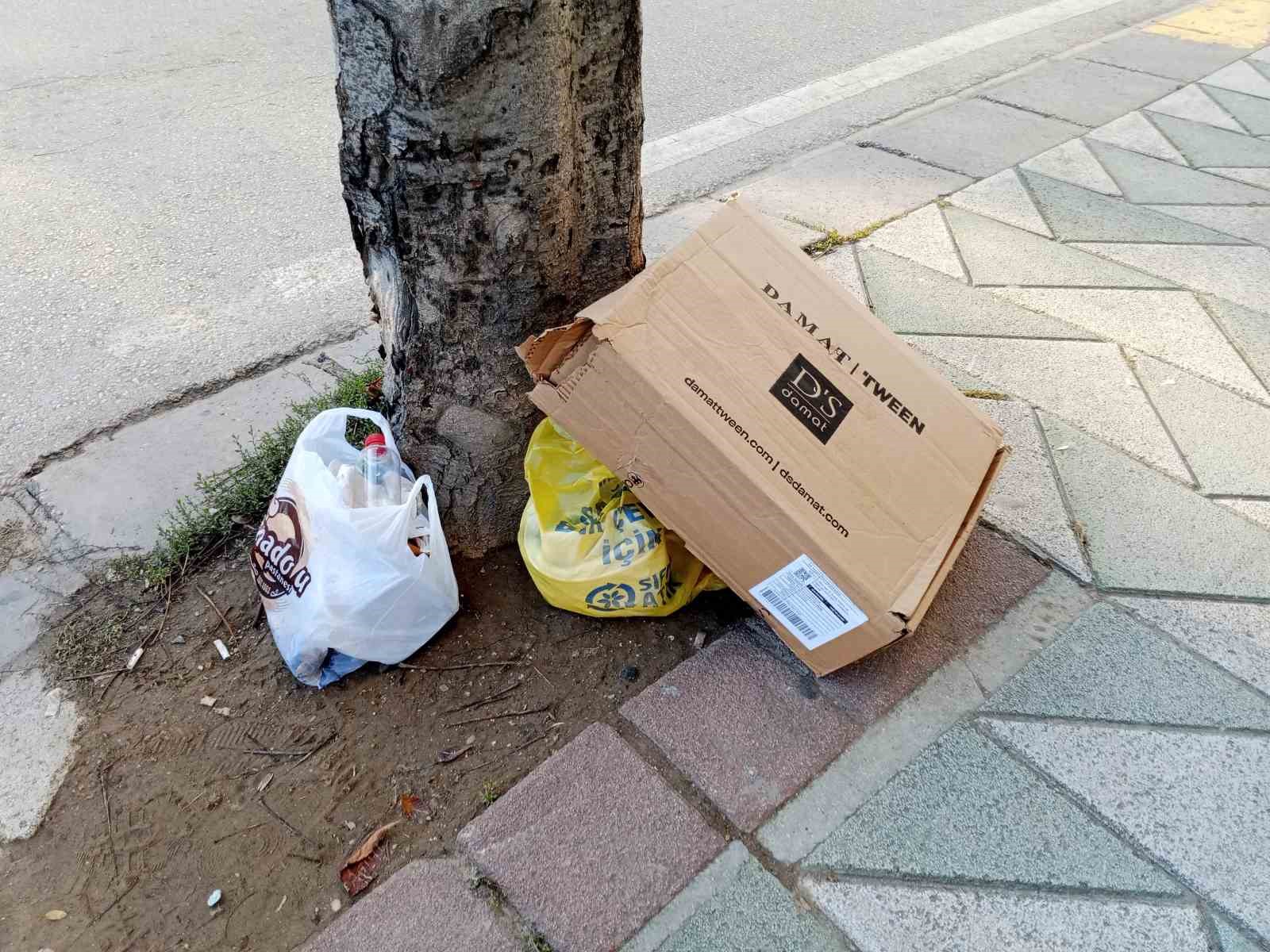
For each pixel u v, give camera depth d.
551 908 1.49
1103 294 3.12
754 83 5.18
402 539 1.74
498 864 1.55
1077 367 2.74
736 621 1.99
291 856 1.59
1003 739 1.73
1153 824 1.58
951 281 3.21
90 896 1.54
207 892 1.54
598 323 1.54
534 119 1.60
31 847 1.61
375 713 1.83
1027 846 1.56
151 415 2.65
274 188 4.02
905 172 4.05
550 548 1.89
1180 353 2.81
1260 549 2.11
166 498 2.34
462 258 1.73
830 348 1.77
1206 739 1.72
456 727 1.80
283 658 1.88
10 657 1.94
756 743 1.73
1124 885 1.50
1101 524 2.18
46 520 2.28
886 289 3.15
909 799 1.63
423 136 1.57
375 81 1.54
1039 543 2.13
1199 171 4.08
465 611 2.03
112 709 1.84
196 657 1.95
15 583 2.11
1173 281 3.21
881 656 1.89
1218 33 6.02
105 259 3.46
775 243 1.84
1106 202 3.79
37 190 3.97
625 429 1.62
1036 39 5.96
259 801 1.68
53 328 3.04
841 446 1.69
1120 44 5.84
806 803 1.63
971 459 1.87
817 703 1.80
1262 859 1.53
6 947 1.47
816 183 3.96
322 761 1.74
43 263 3.42
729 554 1.70
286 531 1.80
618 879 1.52
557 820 1.60
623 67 1.73
